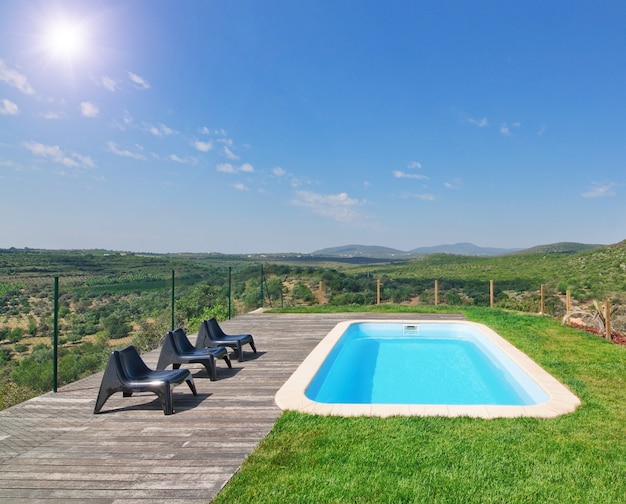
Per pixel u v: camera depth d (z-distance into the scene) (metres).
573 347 7.68
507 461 3.20
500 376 7.64
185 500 2.72
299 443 3.54
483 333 9.40
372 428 3.86
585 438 3.64
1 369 7.23
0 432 3.96
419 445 3.48
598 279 21.94
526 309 14.73
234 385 5.51
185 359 5.75
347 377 7.71
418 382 7.41
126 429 4.02
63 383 7.37
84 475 3.09
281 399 4.83
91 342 9.35
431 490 2.79
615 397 4.82
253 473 3.03
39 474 3.11
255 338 8.93
